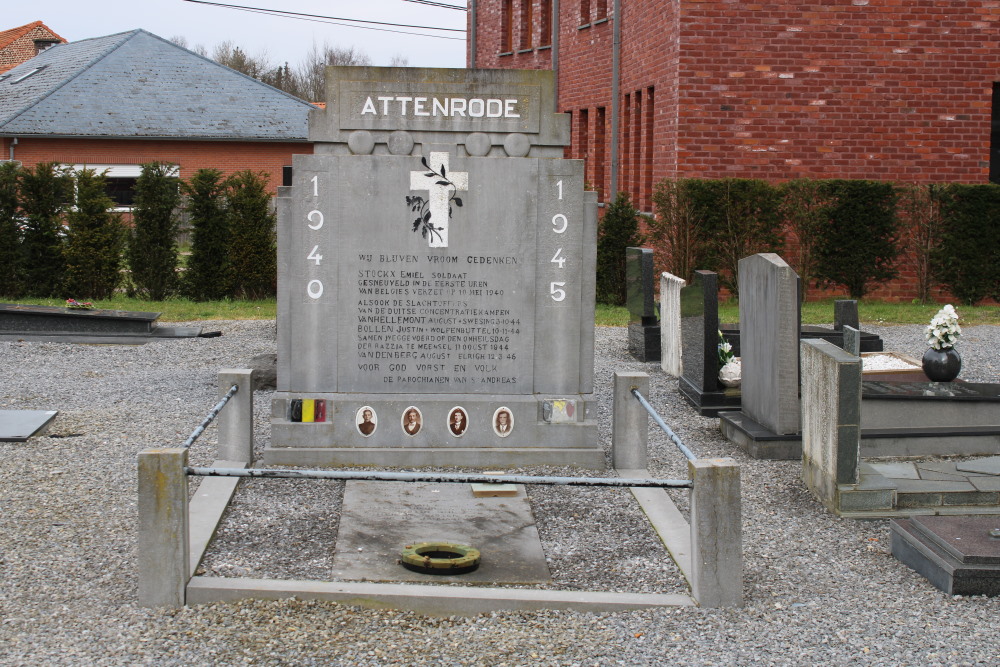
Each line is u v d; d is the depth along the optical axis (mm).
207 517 7059
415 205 8492
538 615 5840
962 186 19422
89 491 7742
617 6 24781
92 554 6531
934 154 20000
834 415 7637
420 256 8539
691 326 11719
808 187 19312
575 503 7688
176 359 14141
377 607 5879
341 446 8516
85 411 10523
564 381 8727
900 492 7652
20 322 15742
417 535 6961
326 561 6480
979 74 19859
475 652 5387
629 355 15078
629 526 7234
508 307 8625
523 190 8539
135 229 21109
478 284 8586
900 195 19578
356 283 8547
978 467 8234
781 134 19812
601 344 16031
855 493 7617
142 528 5762
